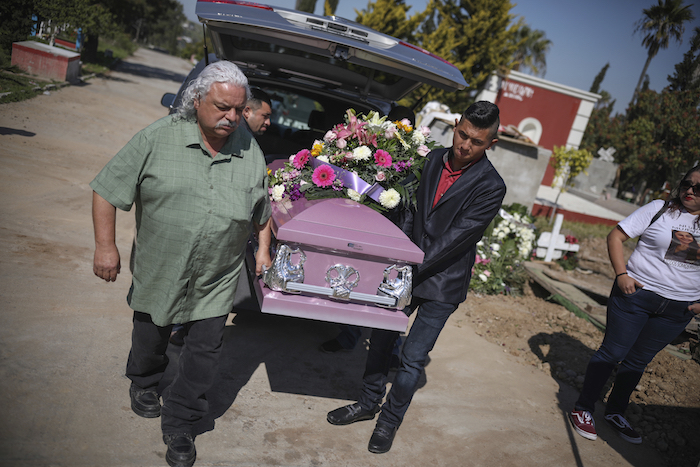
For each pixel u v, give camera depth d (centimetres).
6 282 351
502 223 668
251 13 317
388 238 250
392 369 382
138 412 259
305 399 312
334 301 250
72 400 256
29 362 276
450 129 902
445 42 2105
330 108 493
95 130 951
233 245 226
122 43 4409
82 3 1738
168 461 230
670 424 363
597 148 2945
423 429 306
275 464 248
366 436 290
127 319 349
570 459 305
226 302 235
